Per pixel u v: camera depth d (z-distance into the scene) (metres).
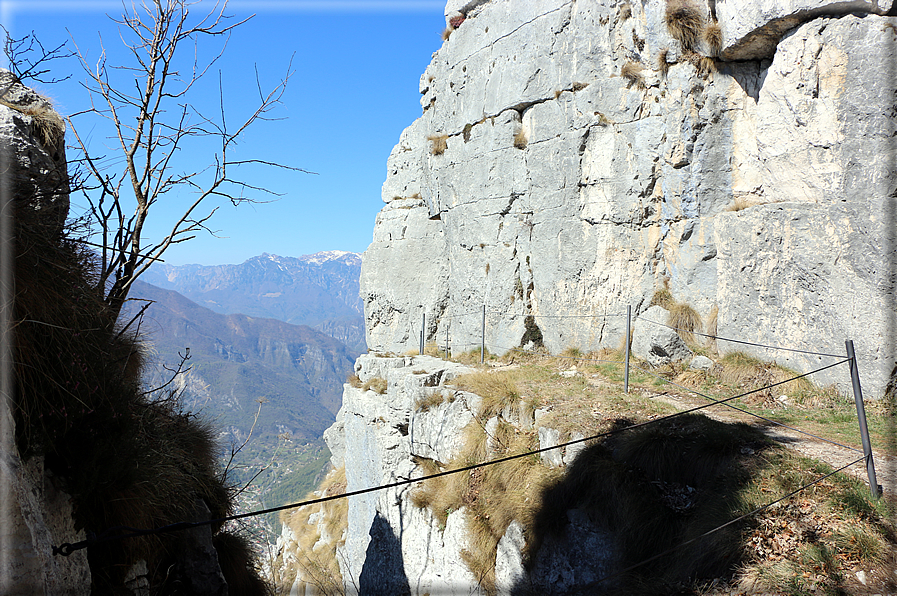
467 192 19.94
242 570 7.84
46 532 3.98
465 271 20.06
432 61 22.31
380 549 14.81
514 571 10.05
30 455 4.33
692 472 8.78
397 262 23.08
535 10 17.44
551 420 11.05
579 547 9.05
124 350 6.16
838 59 11.32
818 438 9.34
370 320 24.14
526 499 10.42
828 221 11.62
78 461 4.90
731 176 14.05
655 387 12.92
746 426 9.68
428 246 22.27
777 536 7.03
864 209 10.99
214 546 7.51
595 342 16.14
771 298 12.77
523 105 17.98
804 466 8.07
